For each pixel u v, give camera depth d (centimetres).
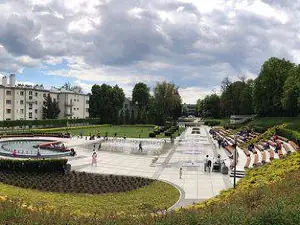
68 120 13412
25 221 1344
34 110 13388
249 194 1834
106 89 16325
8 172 4191
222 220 1284
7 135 8831
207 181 4016
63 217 1482
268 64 10812
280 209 1300
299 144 4956
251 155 5709
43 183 3616
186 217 1366
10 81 12681
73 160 5450
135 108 18625
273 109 11031
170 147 7431
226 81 15900
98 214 1905
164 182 3912
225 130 11656
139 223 1384
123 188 3519
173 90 15962
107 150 6769
